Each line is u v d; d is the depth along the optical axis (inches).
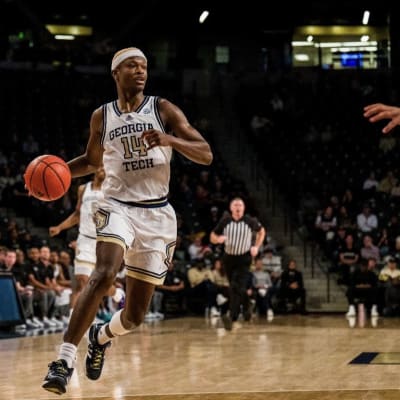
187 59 1206.9
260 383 243.0
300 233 845.8
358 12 1218.6
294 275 748.6
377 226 818.2
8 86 990.4
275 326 550.9
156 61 1232.8
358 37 1232.8
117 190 209.5
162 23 1233.4
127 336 458.3
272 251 778.8
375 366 285.0
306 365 292.5
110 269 194.1
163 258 209.6
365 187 876.6
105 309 619.2
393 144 955.3
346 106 1048.2
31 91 988.6
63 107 983.6
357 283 730.8
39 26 1200.8
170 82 1143.0
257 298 732.7
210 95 1136.2
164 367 293.0
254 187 940.6
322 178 906.1
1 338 438.6
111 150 210.8
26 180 210.7
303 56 1231.5
